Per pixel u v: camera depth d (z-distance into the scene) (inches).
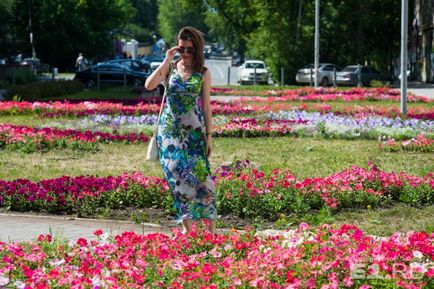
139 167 620.1
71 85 1764.3
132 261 289.0
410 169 593.6
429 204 461.4
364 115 1035.9
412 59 2583.7
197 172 343.9
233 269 267.6
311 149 734.5
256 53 2492.6
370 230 391.5
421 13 2411.4
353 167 507.8
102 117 975.6
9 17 3078.2
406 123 876.0
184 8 2930.6
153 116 989.8
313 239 294.0
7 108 1113.4
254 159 660.7
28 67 2303.2
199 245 309.1
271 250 286.5
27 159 668.1
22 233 383.9
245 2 2743.6
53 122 971.9
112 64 2151.8
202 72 349.1
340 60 2541.8
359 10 2487.7
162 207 443.2
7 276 282.2
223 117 987.9
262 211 424.8
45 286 255.9
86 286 259.1
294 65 2427.4
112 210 442.3
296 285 249.4
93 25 3462.1
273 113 1029.2
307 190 446.3
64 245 316.5
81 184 461.7
